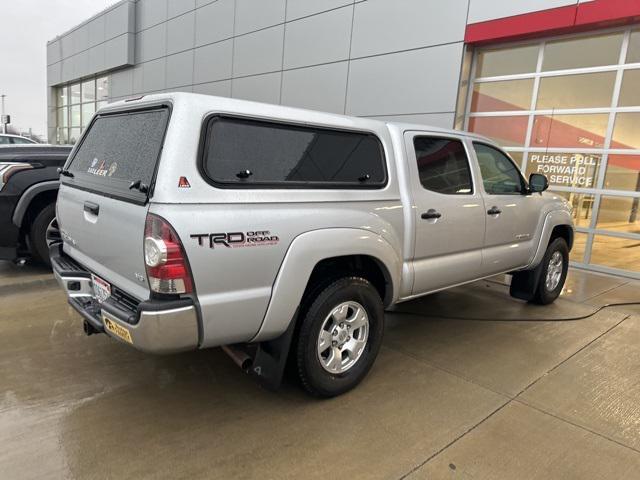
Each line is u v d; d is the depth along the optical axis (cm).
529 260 490
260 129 268
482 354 392
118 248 263
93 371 334
